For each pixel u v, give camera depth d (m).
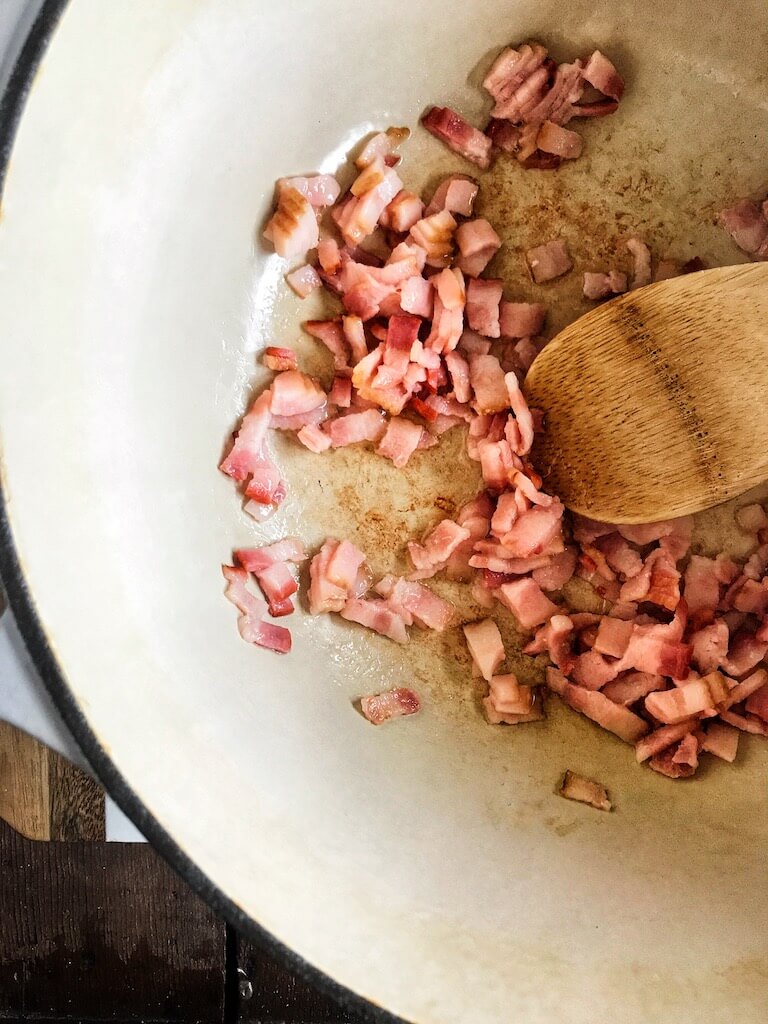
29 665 0.28
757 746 0.31
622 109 0.32
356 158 0.32
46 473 0.26
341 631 0.32
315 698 0.31
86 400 0.27
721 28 0.31
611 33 0.31
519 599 0.32
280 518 0.32
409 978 0.26
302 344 0.33
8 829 0.34
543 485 0.32
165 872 0.34
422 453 0.33
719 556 0.32
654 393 0.29
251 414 0.32
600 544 0.33
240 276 0.32
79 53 0.25
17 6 0.27
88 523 0.27
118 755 0.25
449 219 0.32
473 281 0.32
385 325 0.32
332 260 0.32
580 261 0.32
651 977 0.28
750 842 0.30
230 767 0.28
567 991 0.27
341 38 0.30
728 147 0.32
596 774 0.32
